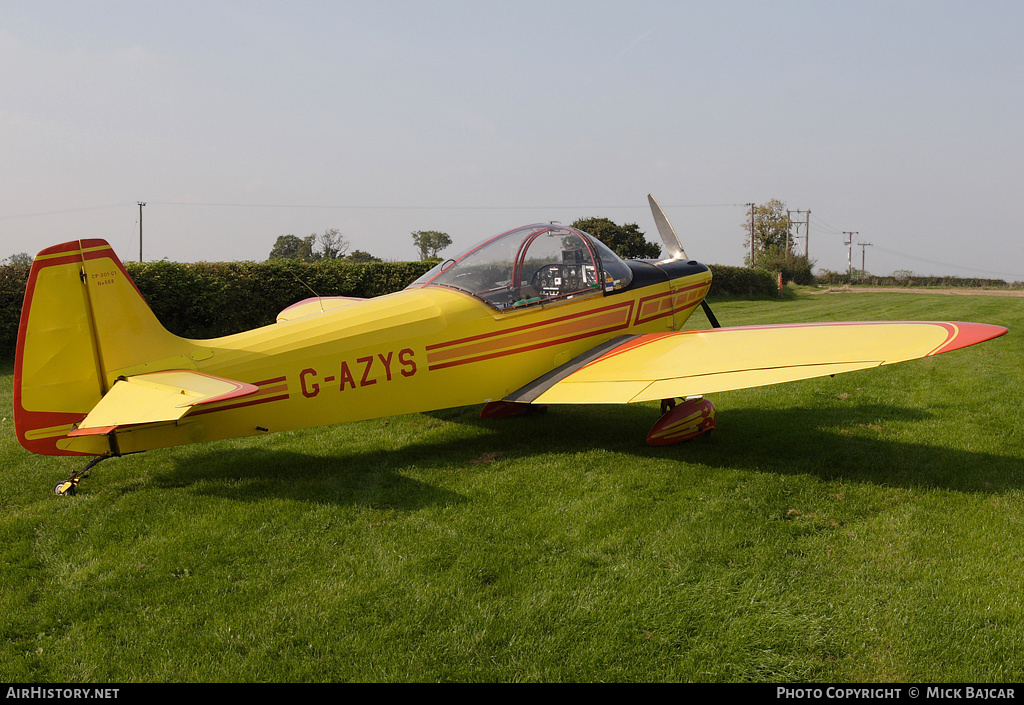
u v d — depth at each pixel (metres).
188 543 3.81
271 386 4.83
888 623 2.98
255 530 3.98
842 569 3.45
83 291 4.43
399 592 3.29
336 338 5.00
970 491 4.44
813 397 7.19
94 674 2.73
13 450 5.59
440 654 2.83
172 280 12.15
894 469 4.88
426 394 5.35
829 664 2.75
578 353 6.00
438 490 4.64
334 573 3.49
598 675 2.70
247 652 2.88
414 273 16.36
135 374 4.58
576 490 4.58
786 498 4.36
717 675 2.69
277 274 14.02
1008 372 8.18
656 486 4.61
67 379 4.44
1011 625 2.95
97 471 5.08
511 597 3.23
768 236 64.00
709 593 3.24
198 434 4.74
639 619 3.04
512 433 6.16
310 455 5.52
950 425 6.01
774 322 15.30
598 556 3.61
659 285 6.56
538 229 5.93
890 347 4.34
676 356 5.23
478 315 5.46
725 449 5.48
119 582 3.42
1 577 3.50
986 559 3.52
